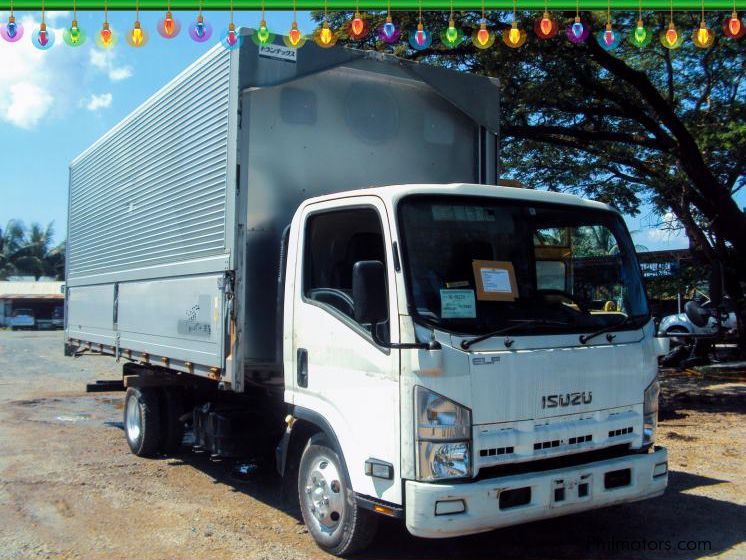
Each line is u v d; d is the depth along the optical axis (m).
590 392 4.77
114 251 8.81
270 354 5.83
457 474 4.24
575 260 5.14
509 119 15.48
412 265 4.46
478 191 4.92
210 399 7.45
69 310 10.96
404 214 4.56
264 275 5.83
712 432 9.38
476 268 4.69
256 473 7.25
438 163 6.79
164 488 6.99
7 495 6.74
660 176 17.02
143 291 7.71
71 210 11.09
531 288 4.88
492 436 4.36
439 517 4.15
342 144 6.27
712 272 5.49
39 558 5.14
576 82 14.94
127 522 5.95
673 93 16.80
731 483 7.04
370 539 4.88
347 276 5.03
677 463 7.82
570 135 15.57
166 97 7.24
